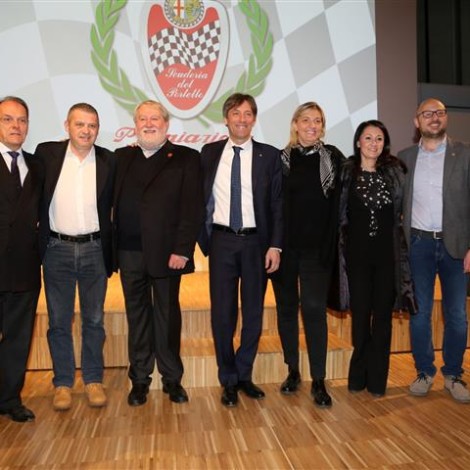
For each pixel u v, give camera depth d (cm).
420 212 292
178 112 436
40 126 416
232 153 278
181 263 268
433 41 572
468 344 393
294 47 449
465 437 243
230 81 441
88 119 260
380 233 284
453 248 284
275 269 279
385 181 285
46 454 225
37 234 261
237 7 440
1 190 251
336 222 281
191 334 348
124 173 272
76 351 343
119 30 425
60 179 267
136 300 278
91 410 275
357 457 223
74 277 275
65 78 419
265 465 216
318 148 280
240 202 273
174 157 275
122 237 274
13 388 263
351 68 459
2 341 264
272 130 448
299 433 246
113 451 228
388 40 469
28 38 412
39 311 343
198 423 257
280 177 281
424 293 294
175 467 214
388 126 472
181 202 272
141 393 282
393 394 298
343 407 278
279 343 335
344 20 457
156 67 430
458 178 284
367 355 297
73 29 418
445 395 297
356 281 288
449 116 511
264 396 292
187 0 432
